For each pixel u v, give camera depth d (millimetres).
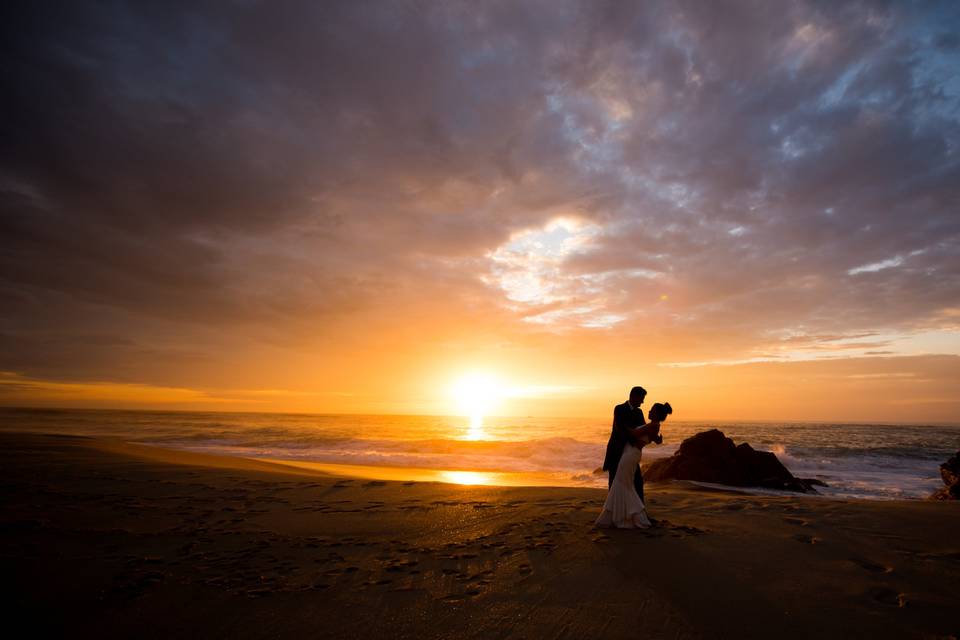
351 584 3854
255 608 3381
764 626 3119
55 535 5098
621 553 4695
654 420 5820
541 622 3176
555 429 50594
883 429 58438
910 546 4941
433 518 6234
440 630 3061
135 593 3623
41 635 2953
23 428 37438
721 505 7246
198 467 10883
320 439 30500
